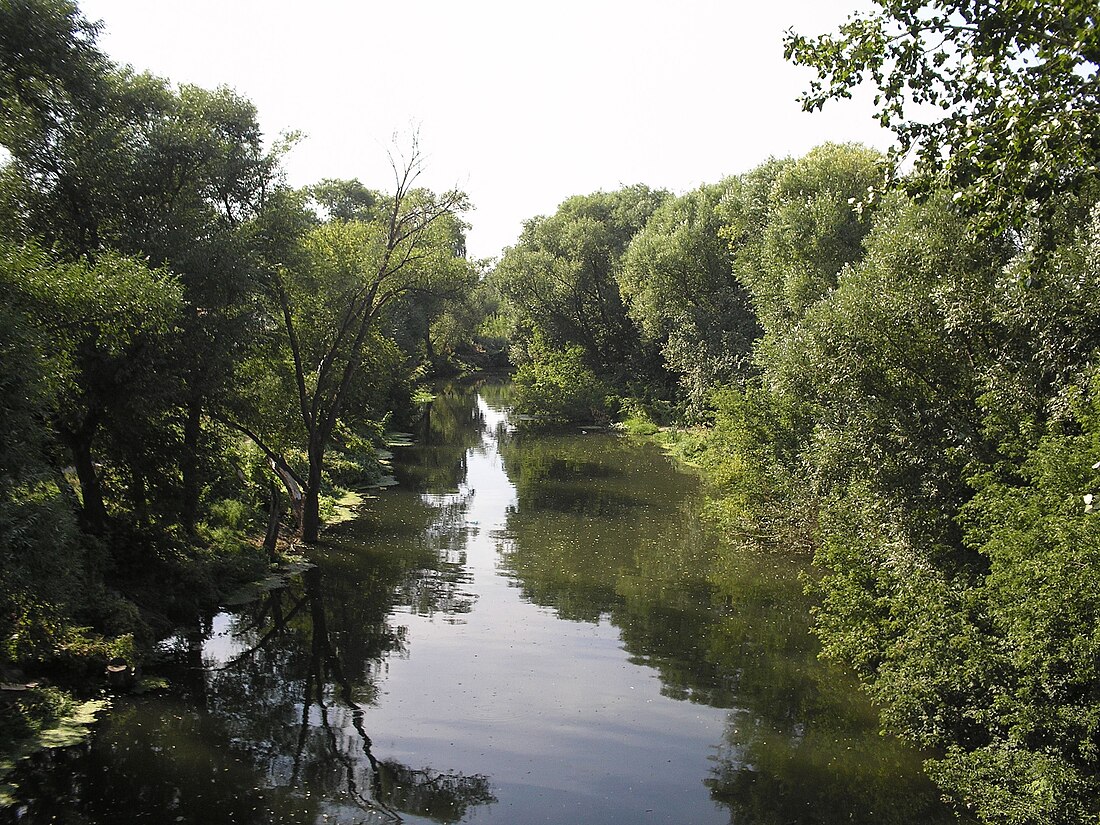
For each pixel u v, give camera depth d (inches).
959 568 520.1
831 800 410.0
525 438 1800.0
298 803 395.2
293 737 465.1
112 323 539.8
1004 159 328.2
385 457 1514.5
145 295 535.5
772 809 400.2
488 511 1075.9
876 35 333.7
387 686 541.6
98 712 471.8
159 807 382.3
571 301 2271.2
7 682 459.2
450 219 965.2
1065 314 478.9
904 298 576.7
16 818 362.0
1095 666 354.3
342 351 959.0
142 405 619.2
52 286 483.8
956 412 560.4
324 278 866.1
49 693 465.7
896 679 458.0
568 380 2100.1
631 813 395.2
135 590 624.7
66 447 659.4
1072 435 460.1
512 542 923.4
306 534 903.7
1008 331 526.6
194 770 419.5
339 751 450.9
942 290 545.3
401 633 642.2
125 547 657.0
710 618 683.4
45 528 431.8
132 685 505.0
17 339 418.0
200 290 671.1
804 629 658.2
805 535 855.1
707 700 525.7
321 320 936.3
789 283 948.0
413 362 2134.6
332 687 538.3
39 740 428.8
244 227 696.4
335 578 781.3
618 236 2290.8
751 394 925.8
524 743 465.7
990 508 438.6
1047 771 351.3
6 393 410.3
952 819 391.5
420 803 399.2
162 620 606.9
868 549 533.0
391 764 438.9
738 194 1412.4
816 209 979.3
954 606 445.7
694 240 1622.8
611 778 429.1
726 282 1598.2
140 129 661.3
